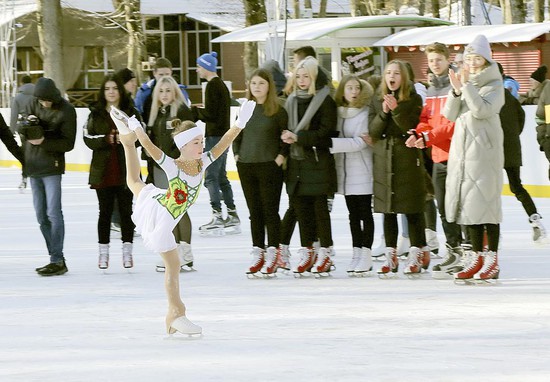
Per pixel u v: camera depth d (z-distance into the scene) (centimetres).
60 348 1566
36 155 2269
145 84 2662
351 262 2208
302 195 2167
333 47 5834
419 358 1459
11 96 6625
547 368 1392
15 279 2241
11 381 1375
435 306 1844
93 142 2273
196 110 2892
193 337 1617
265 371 1398
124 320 1773
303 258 2200
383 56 5953
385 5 8281
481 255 2070
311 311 1820
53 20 6341
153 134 2333
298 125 2145
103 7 9025
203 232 2945
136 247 2742
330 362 1443
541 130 2927
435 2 7856
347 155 2162
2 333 1683
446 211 2059
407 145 2086
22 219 3378
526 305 1838
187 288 2081
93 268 2386
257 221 2194
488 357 1459
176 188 1584
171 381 1355
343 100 2169
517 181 2598
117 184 2292
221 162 2934
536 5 6800
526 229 2898
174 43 9862
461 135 2034
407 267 2158
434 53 2170
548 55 5422
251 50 6756
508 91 2538
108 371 1416
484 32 5462
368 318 1748
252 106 1616
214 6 9669
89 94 9119
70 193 4131
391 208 2125
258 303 1905
